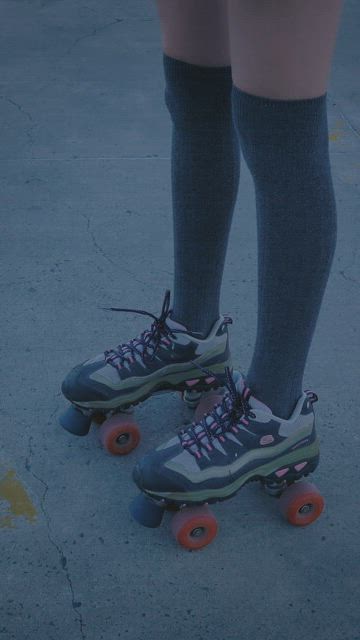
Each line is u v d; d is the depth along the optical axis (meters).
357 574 1.39
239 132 1.19
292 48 1.05
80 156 2.82
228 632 1.29
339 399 1.77
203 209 1.46
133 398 1.59
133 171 2.74
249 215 2.51
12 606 1.32
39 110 3.13
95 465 1.60
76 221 2.45
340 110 3.18
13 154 2.81
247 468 1.42
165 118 3.12
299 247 1.23
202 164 1.43
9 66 3.53
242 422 1.40
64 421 1.66
